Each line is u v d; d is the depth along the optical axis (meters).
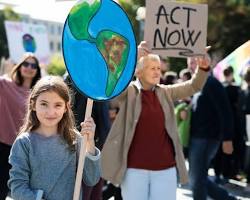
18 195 4.22
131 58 4.79
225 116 8.12
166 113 6.43
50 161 4.30
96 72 4.64
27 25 15.68
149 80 6.38
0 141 7.42
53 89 4.33
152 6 6.38
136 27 32.72
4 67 15.09
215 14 29.80
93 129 4.44
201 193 8.23
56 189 4.30
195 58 6.76
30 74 7.57
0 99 7.44
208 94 8.09
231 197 8.70
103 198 8.69
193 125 8.22
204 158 8.16
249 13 29.86
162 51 6.45
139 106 6.32
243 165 12.27
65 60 4.52
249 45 11.60
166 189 6.29
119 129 6.45
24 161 4.28
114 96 4.71
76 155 4.42
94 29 4.63
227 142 8.26
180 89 6.65
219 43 29.77
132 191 6.25
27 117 4.45
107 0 4.68
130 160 6.29
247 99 11.69
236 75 12.62
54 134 4.41
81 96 7.06
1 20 48.53
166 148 6.37
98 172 4.50
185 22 6.53
